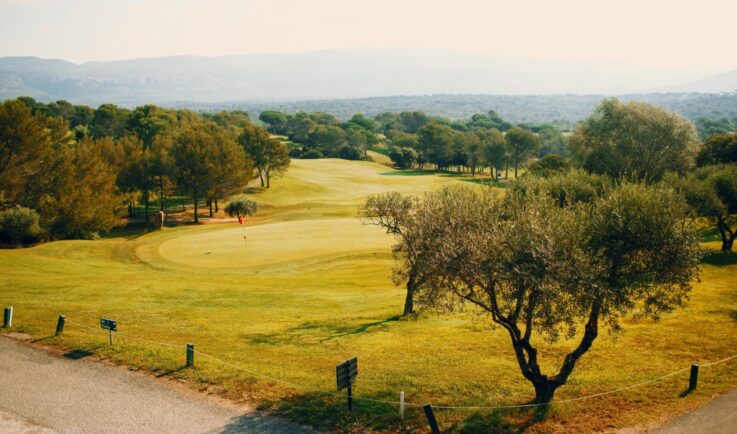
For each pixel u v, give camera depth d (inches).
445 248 693.9
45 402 702.5
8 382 759.1
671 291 724.7
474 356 921.5
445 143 6742.1
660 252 681.6
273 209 3789.4
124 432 629.3
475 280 677.3
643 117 2603.3
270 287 1491.1
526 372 712.4
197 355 864.9
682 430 650.2
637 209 703.1
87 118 7224.4
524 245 653.9
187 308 1203.2
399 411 683.4
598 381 799.1
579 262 634.2
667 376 810.8
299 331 1061.1
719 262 1663.4
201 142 3368.6
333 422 651.5
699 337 1000.9
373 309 1261.1
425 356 919.0
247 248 2030.0
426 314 1188.5
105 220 2741.1
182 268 1764.3
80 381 764.0
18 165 2449.6
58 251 1975.9
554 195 1592.0
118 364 822.5
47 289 1321.4
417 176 5812.0
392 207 1171.9
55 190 2576.3
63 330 970.1
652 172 2519.7
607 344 973.8
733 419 676.7
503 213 835.4
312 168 5802.2
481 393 756.6
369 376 813.9
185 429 635.5
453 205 819.4
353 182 5054.1
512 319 692.1
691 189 1695.4
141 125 5226.4
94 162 2886.3
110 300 1234.0
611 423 666.2
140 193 3484.3
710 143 2854.3
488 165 6333.7
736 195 1759.4
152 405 694.5
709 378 804.6
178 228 2888.8
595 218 720.3
